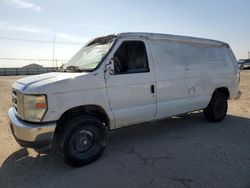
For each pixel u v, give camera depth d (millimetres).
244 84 16531
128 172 4098
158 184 3686
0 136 6094
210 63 6590
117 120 4770
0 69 38969
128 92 4848
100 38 5230
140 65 5066
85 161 4363
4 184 3854
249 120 7277
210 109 6777
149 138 5793
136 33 5090
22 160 4703
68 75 4410
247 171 4043
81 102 4277
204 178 3830
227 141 5484
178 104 5762
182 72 5816
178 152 4898
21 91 4098
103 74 4523
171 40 5730
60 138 4188
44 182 3869
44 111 3959
